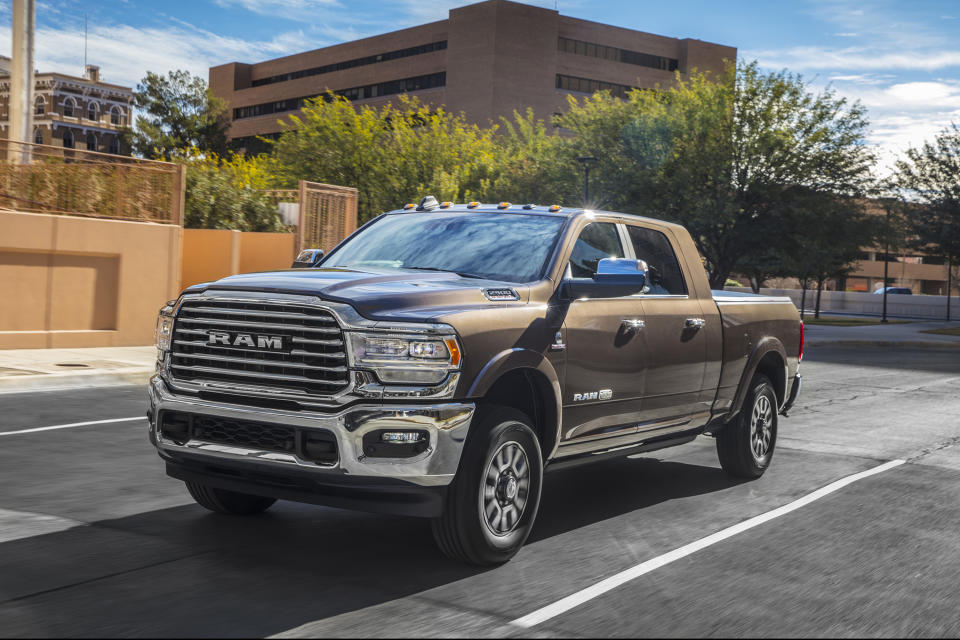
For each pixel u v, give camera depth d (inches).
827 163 1393.9
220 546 223.5
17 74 810.2
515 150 2089.1
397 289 209.2
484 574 209.2
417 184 1728.6
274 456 201.0
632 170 1425.9
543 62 3373.5
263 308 207.3
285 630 171.3
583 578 208.8
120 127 3668.8
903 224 1643.7
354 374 196.1
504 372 211.9
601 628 178.2
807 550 238.1
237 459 204.8
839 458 378.6
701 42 3750.0
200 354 213.5
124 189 747.4
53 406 450.0
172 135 3858.3
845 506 290.5
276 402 202.4
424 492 198.5
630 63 3651.6
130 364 600.7
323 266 261.9
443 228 262.8
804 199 1368.1
